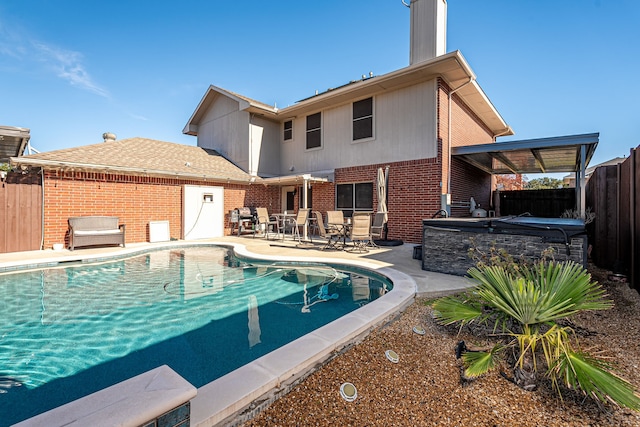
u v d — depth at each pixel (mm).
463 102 12562
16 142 9117
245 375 2559
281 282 6805
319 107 13875
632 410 2344
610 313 4238
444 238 6492
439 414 2357
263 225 14234
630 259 5578
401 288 5258
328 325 3646
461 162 12250
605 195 6977
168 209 12258
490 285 3414
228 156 16375
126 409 1496
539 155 10773
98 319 4738
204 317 4828
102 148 12203
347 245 10922
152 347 3848
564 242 5180
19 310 5090
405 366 3014
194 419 2000
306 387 2643
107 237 9883
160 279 7039
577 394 2559
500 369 2947
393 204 11570
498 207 14344
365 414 2344
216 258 9422
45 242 9469
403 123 11305
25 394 2926
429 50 11125
